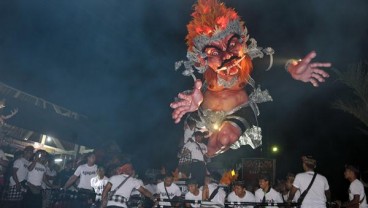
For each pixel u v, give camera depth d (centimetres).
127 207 705
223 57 582
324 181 616
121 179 698
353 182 723
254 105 612
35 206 844
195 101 560
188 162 766
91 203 835
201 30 599
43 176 885
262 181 866
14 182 830
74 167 1023
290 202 629
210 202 691
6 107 959
